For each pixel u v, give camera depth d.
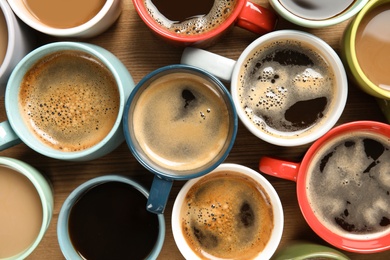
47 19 0.47
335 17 0.45
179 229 0.48
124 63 0.49
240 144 0.50
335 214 0.48
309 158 0.45
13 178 0.48
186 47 0.46
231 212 0.49
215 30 0.44
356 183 0.48
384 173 0.48
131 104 0.45
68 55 0.48
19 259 0.45
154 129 0.47
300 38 0.46
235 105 0.44
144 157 0.45
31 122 0.48
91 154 0.44
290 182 0.50
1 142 0.45
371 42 0.46
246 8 0.45
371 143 0.48
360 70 0.44
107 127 0.47
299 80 0.47
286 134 0.47
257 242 0.49
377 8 0.46
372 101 0.49
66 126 0.48
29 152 0.50
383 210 0.48
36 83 0.48
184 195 0.47
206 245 0.49
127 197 0.49
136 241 0.49
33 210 0.48
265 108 0.48
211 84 0.47
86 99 0.48
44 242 0.50
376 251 0.46
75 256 0.48
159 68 0.45
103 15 0.44
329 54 0.46
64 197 0.50
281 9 0.44
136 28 0.49
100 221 0.49
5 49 0.46
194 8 0.47
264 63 0.47
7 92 0.44
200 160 0.47
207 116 0.47
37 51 0.44
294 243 0.49
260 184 0.48
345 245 0.47
